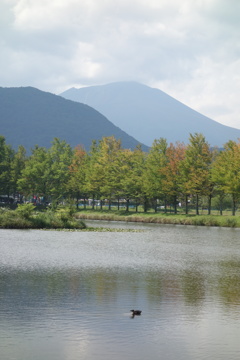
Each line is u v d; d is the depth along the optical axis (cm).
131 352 1236
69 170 12375
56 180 12362
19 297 1834
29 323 1477
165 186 9412
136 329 1445
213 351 1257
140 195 10181
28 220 6138
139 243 4381
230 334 1413
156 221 8888
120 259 3117
